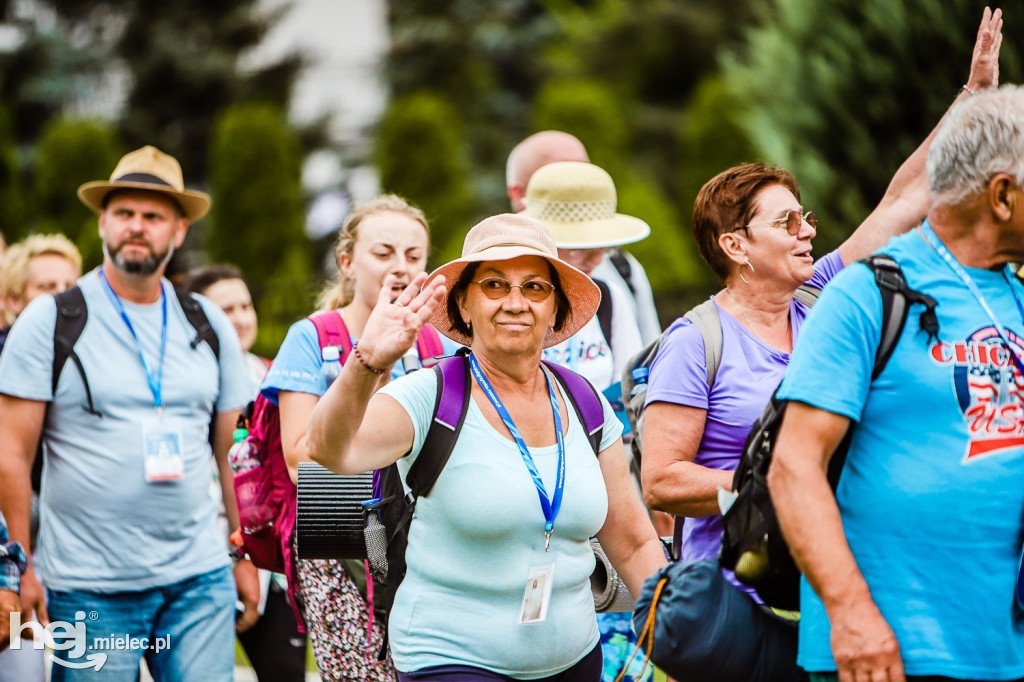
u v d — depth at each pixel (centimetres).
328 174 6297
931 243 604
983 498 573
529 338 696
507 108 6556
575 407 729
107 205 1073
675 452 787
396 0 6825
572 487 695
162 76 6041
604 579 816
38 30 6075
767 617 642
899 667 557
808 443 583
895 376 582
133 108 6081
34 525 1162
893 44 1814
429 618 684
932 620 570
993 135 579
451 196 4500
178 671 1026
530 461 682
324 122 6219
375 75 6562
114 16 6291
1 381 991
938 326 580
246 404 1030
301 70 6366
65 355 1001
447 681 672
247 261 4262
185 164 6131
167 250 1072
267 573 1147
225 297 1430
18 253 1434
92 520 1001
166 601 1032
